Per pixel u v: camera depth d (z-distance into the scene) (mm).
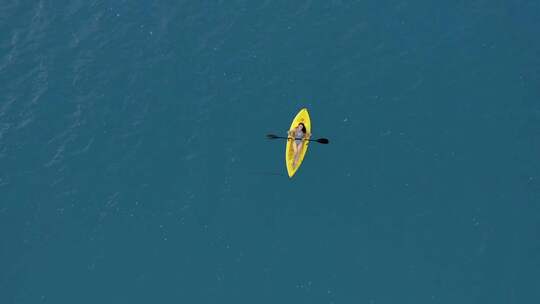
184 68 51875
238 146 48125
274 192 46344
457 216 44594
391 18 52531
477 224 44250
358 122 48219
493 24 51562
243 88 50438
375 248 44000
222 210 45906
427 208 45031
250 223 45344
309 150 47281
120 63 52594
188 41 53062
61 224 46094
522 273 42562
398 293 42469
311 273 43375
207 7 54562
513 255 43156
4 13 55656
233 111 49531
